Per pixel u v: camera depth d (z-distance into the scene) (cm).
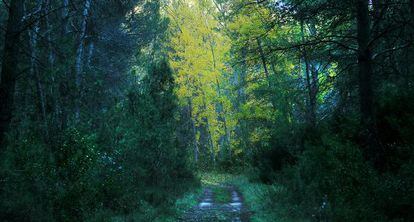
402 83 1039
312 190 1012
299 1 1082
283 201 1143
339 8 1009
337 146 798
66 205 773
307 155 1107
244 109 2536
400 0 983
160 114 1669
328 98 1485
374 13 1020
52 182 776
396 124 815
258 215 1080
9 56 798
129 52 2038
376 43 1090
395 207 641
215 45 3388
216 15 3259
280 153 1892
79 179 824
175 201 1359
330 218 779
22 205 661
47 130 911
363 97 916
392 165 832
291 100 1880
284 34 1745
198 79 3384
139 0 2211
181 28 3338
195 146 3491
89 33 1520
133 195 1161
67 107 998
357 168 729
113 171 1114
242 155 3422
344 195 725
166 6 3456
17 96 976
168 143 1656
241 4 1426
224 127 3503
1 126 775
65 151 834
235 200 1611
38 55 1023
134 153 1384
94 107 1184
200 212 1217
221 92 3516
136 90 1569
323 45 1159
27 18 943
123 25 2186
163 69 1759
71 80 1034
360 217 654
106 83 1680
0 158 703
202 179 2822
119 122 1255
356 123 920
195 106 3459
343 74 1307
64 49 1012
